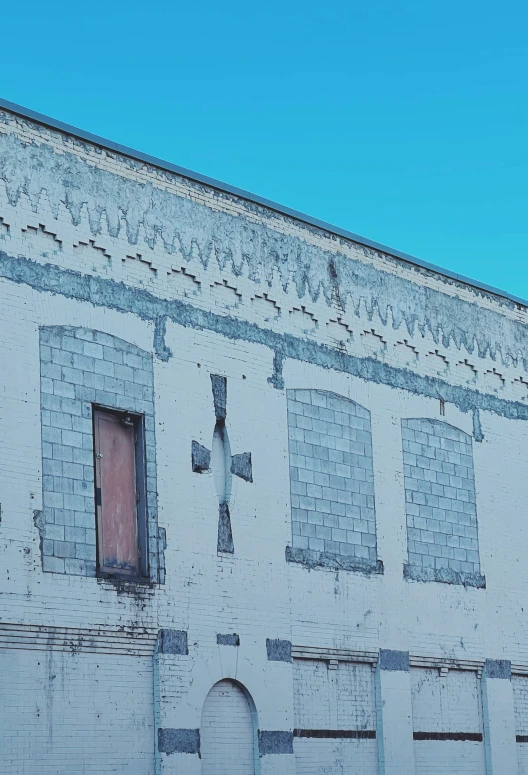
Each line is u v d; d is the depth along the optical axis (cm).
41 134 1969
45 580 1836
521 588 2681
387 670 2333
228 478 2136
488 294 2789
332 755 2206
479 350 2723
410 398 2528
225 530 2108
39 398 1881
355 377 2414
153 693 1952
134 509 2000
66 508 1886
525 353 2852
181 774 1947
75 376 1936
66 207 1977
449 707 2461
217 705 2048
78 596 1873
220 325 2175
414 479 2494
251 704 2089
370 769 2269
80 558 1889
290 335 2302
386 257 2547
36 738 1786
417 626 2417
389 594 2375
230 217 2238
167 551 2011
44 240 1939
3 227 1886
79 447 1922
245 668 2083
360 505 2364
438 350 2616
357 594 2309
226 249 2216
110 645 1906
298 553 2219
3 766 1742
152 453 2023
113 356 1995
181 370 2094
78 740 1836
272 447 2219
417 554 2458
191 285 2144
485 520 2639
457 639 2497
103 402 1967
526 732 2617
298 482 2253
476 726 2512
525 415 2812
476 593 2569
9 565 1795
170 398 2067
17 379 1856
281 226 2333
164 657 1969
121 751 1888
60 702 1825
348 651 2266
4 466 1816
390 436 2462
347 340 2417
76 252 1978
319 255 2395
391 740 2303
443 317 2652
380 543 2384
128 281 2044
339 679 2259
